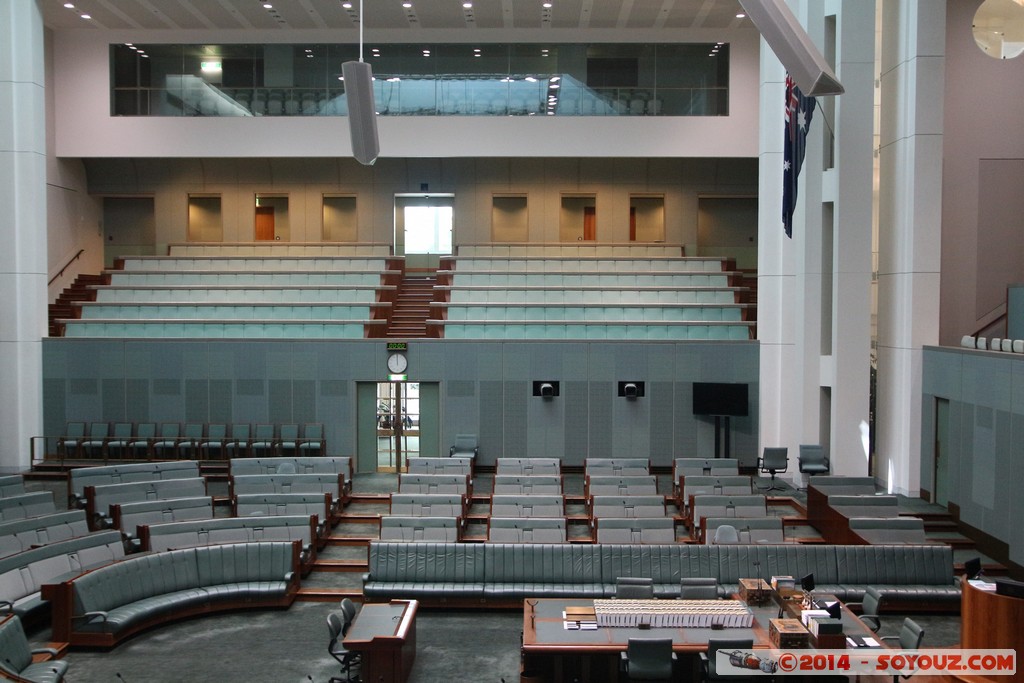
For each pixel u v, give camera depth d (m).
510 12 24.36
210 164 28.95
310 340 22.39
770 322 21.70
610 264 27.19
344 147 25.91
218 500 18.61
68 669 10.95
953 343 20.58
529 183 28.98
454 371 22.31
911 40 18.20
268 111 26.08
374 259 27.48
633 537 14.98
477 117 25.78
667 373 22.22
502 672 11.35
